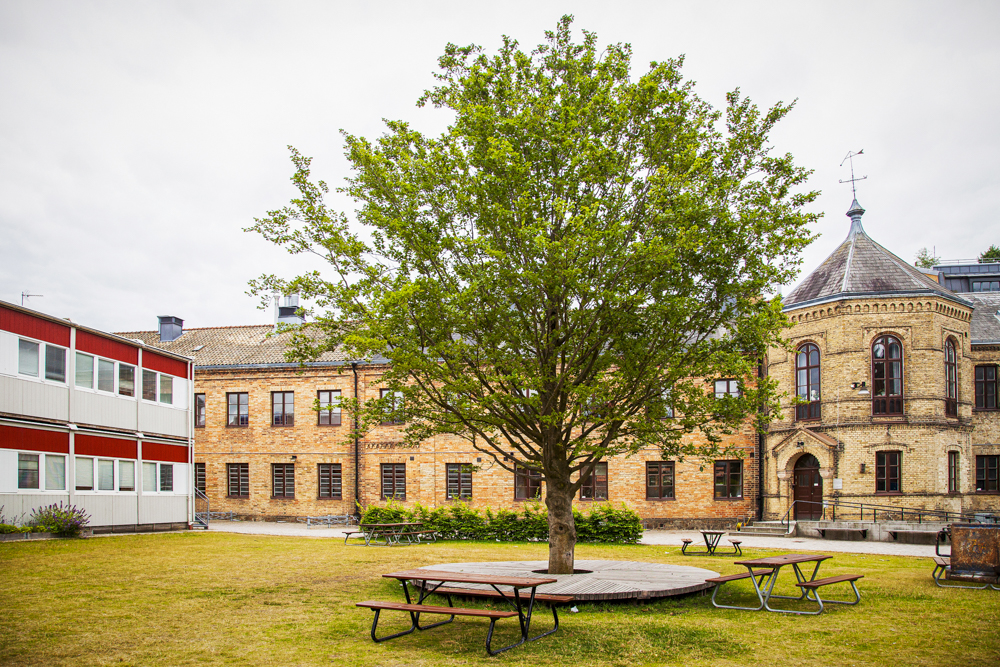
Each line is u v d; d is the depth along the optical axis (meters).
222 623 9.83
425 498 32.16
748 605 11.18
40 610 10.58
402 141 12.80
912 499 26.30
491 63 13.23
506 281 11.78
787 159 12.25
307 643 8.77
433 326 12.36
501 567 14.36
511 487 31.28
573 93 12.81
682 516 30.39
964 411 28.31
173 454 27.19
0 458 20.03
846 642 8.66
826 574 14.97
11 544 18.62
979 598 11.71
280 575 14.45
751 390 12.83
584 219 11.16
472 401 13.09
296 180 12.62
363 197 12.63
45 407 21.56
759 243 11.85
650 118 12.46
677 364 12.27
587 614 10.55
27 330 21.09
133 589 12.48
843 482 27.11
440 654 8.29
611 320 11.91
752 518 30.12
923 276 29.69
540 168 12.15
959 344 28.39
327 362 33.88
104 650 8.38
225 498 34.69
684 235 10.82
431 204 12.54
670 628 9.41
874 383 27.25
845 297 27.56
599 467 31.06
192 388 28.55
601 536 24.50
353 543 22.88
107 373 24.14
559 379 12.44
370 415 13.28
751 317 11.97
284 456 34.16
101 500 23.56
